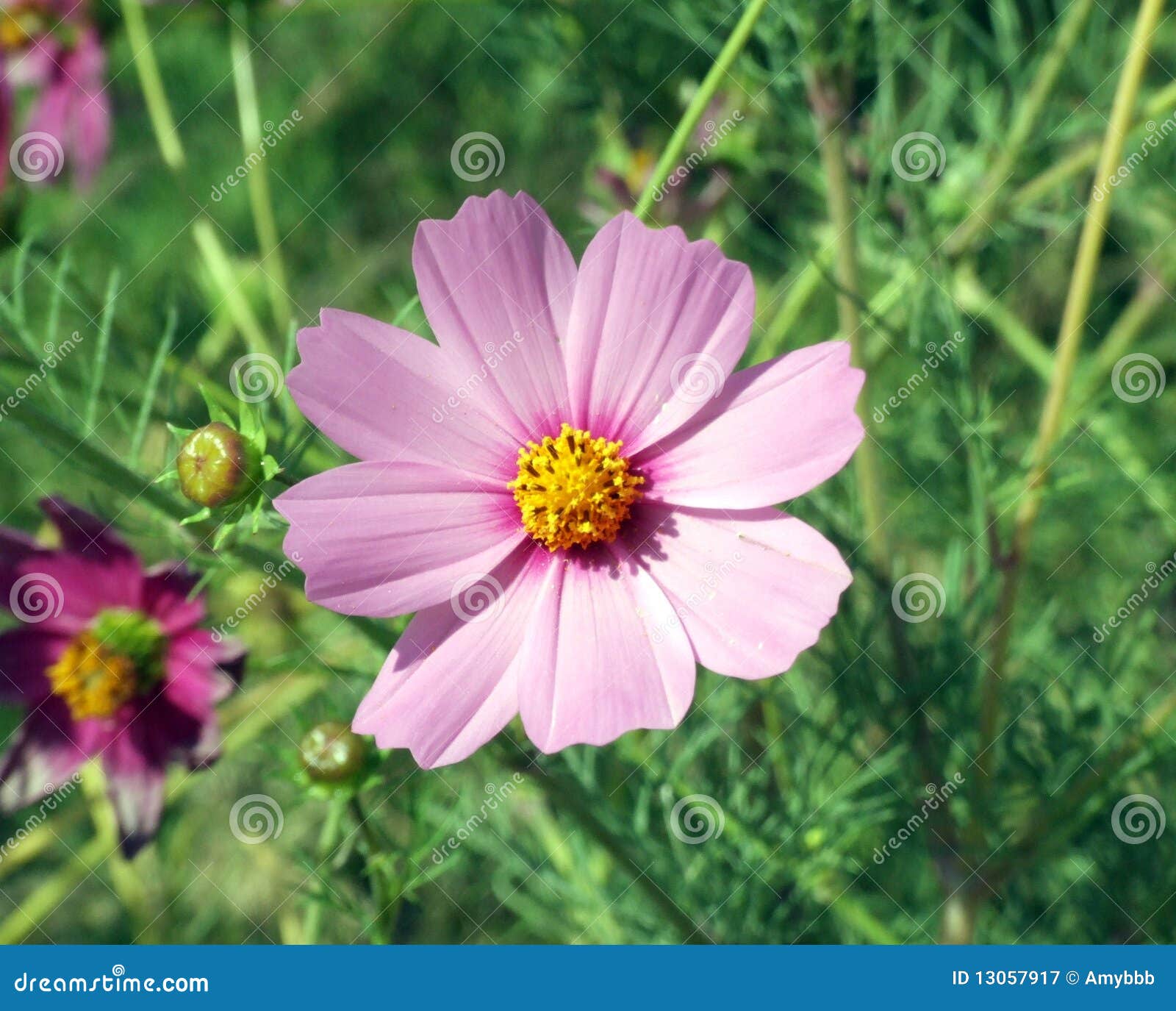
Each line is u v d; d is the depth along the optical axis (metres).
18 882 0.62
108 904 0.63
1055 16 0.57
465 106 0.78
